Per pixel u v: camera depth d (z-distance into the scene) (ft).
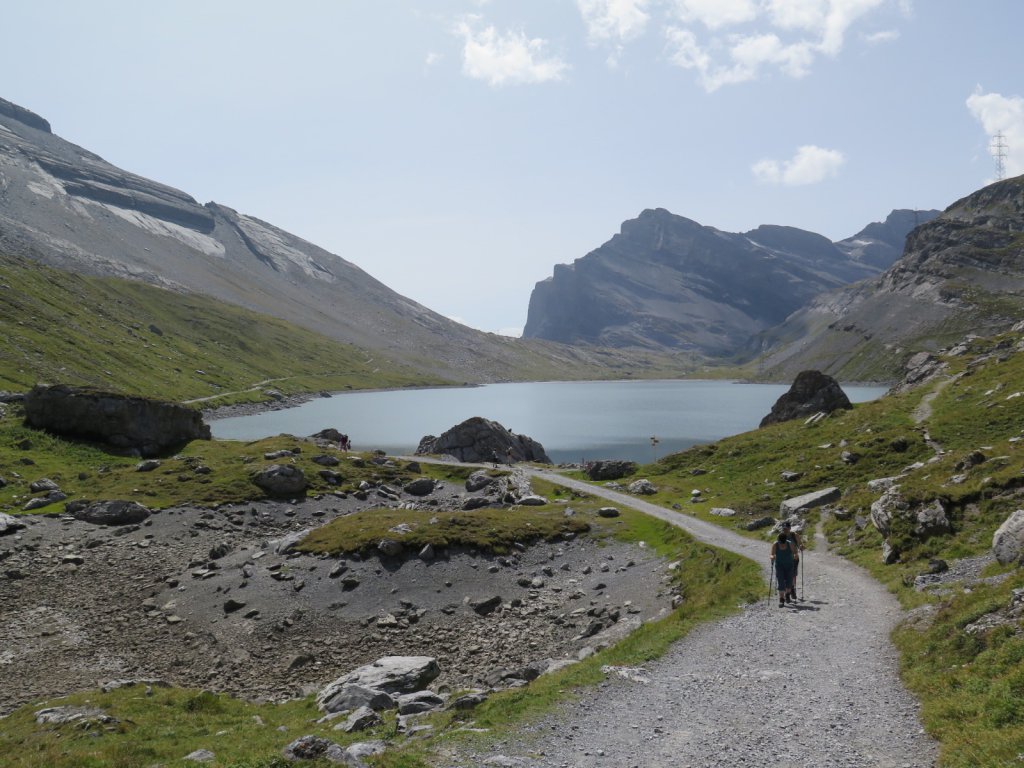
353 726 75.51
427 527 187.93
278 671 127.54
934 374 358.23
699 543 162.30
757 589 111.96
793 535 103.81
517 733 59.72
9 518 204.54
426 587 160.66
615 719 61.82
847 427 263.90
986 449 147.23
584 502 233.14
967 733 49.55
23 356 617.21
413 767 52.21
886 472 199.72
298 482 252.21
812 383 342.64
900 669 69.51
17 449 279.08
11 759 73.77
